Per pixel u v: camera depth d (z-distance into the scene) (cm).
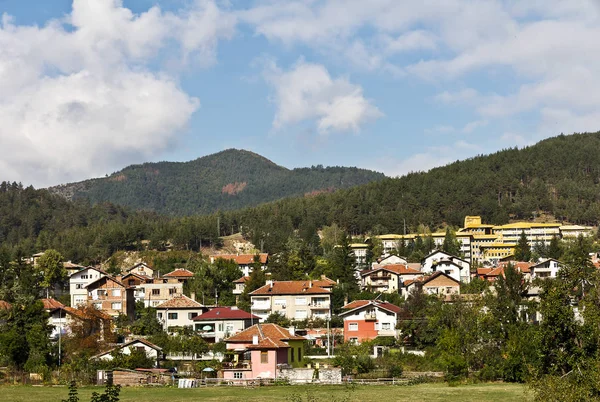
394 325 11919
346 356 9738
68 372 9181
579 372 4238
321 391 7912
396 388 8181
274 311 13925
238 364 9475
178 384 8544
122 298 14375
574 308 4941
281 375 8775
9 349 9619
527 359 8512
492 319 9606
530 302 9994
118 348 9894
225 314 12450
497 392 7669
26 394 7731
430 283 15238
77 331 11238
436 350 10125
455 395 7481
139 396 7631
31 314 10788
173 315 13212
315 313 13862
